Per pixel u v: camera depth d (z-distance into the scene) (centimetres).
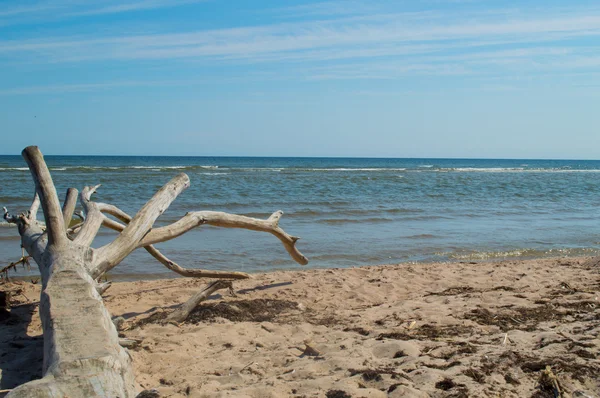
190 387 336
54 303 333
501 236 1247
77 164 6103
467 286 670
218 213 609
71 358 272
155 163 7694
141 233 479
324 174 3981
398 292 650
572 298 550
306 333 471
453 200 2141
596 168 9181
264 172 4188
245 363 388
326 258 983
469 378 325
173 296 635
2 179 2498
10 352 428
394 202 1977
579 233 1317
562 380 321
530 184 3331
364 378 332
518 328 443
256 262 929
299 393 317
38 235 517
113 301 609
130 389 295
